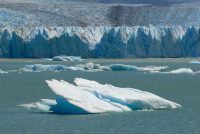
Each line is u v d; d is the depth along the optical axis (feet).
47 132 408.46
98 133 405.18
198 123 440.04
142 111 483.51
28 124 434.30
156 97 502.79
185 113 481.87
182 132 408.87
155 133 406.62
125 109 481.05
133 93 502.38
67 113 474.08
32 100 588.91
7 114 479.00
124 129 417.28
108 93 489.67
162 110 492.54
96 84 513.45
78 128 419.54
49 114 473.26
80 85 505.66
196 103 560.20
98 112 469.98
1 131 412.36
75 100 470.39
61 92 473.67
